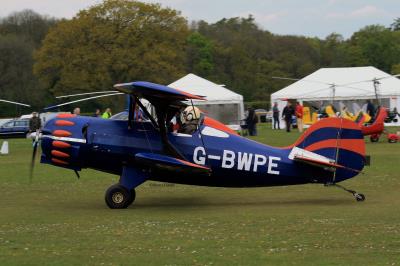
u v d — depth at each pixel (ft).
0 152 126.72
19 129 200.85
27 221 53.01
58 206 62.34
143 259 38.45
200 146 61.72
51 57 263.08
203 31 430.61
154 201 65.31
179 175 62.59
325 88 211.41
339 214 54.70
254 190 71.61
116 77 264.11
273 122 209.97
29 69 308.40
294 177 62.64
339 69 222.89
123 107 275.39
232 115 195.93
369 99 205.46
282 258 38.29
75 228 49.16
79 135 62.28
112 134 61.98
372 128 136.77
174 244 42.57
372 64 431.43
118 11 261.65
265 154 62.28
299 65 390.42
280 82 364.38
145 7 263.08
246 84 357.61
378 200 63.46
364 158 62.54
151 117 60.85
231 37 421.18
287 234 45.60
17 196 69.21
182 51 283.59
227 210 58.59
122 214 56.90
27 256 39.47
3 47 307.78
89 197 68.44
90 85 260.01
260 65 377.71
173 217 54.70
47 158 63.62
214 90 197.36
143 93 57.82
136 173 61.87
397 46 440.45
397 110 205.67
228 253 39.75
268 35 426.51
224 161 61.87
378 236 44.34
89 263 37.63
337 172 62.49
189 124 62.08
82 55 257.55
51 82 275.59
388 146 128.88
